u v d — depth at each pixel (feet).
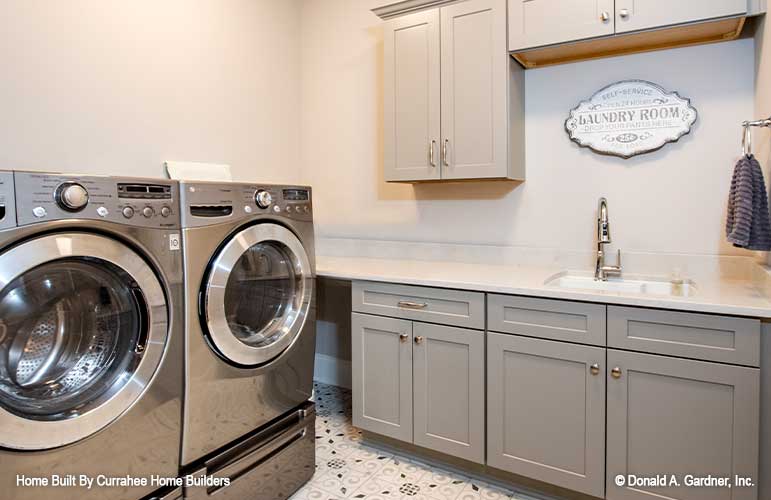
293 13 10.25
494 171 7.27
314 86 10.37
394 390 7.13
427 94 7.75
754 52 6.34
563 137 7.68
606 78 7.31
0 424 3.71
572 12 6.56
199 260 5.18
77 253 4.09
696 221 6.84
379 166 9.64
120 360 4.64
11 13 5.78
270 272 6.46
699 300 5.09
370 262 8.87
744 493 4.95
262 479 5.98
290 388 6.48
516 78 7.51
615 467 5.58
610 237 7.40
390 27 8.06
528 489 6.38
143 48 7.32
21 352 4.04
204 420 5.29
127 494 4.58
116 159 6.98
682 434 5.20
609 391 5.55
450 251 8.87
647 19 6.07
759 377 4.81
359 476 6.81
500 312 6.21
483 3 7.20
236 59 8.93
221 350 5.42
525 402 6.10
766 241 5.37
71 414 4.15
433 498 6.27
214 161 8.53
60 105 6.30
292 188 6.47
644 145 7.09
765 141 5.83
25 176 3.80
